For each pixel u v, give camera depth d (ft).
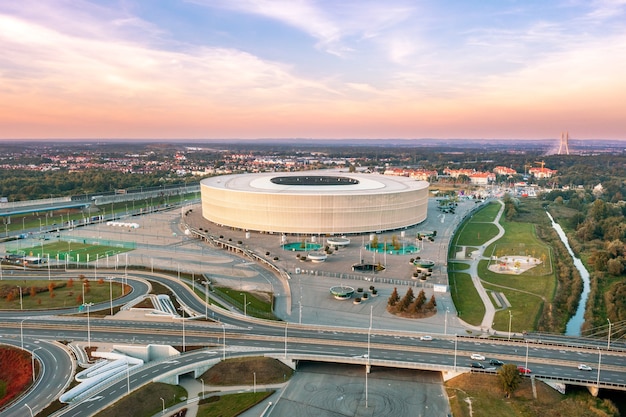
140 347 444.96
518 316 543.80
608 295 634.43
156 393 376.68
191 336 475.31
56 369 412.16
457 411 360.28
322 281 652.07
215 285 647.56
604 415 357.00
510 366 378.53
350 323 514.68
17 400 364.79
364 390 394.32
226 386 398.01
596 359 429.38
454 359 425.28
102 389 376.48
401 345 456.04
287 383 404.98
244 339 468.34
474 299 601.21
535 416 352.49
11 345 456.45
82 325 504.02
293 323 511.81
